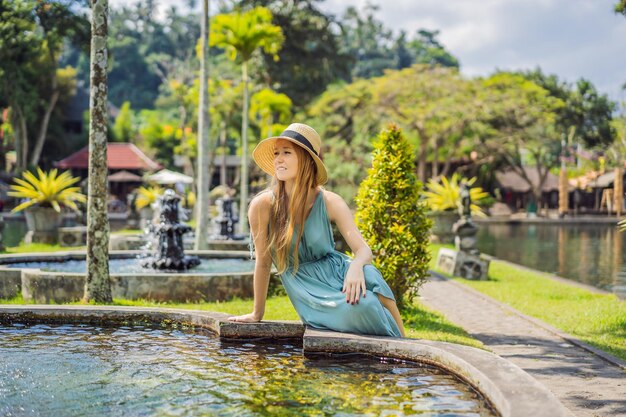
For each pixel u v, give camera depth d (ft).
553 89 184.55
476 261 41.65
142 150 208.54
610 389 15.83
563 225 134.00
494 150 151.02
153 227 36.40
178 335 14.79
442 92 130.00
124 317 15.94
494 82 143.23
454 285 37.50
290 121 161.27
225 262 39.11
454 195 72.74
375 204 23.68
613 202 194.39
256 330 14.23
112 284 27.04
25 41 145.38
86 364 12.23
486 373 10.27
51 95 168.96
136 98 296.71
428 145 152.66
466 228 41.81
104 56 24.99
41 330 15.30
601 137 184.14
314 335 13.05
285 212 14.03
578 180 196.03
